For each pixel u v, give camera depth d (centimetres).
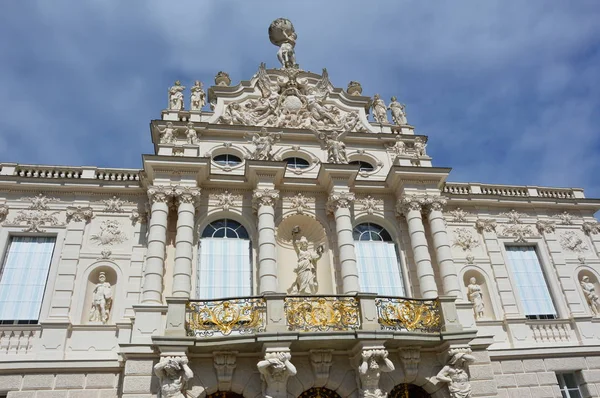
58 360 1747
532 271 2392
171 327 1652
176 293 1831
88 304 1950
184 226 1967
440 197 2247
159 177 2055
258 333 1628
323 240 2200
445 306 1856
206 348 1653
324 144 2475
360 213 2267
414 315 1834
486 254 2362
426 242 2152
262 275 1948
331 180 2192
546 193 2642
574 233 2519
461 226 2409
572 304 2300
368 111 2828
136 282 2000
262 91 2602
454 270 2094
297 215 2216
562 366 2094
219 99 2539
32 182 2109
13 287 1945
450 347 1789
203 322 1695
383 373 1781
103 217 2123
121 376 1770
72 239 2047
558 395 2030
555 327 2216
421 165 2380
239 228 2175
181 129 2362
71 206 2117
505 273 2322
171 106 2505
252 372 1705
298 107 2592
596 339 2206
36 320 1894
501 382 2006
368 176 2422
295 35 2945
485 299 2259
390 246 2256
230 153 2394
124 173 2259
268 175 2150
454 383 1775
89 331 1867
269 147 2284
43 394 1700
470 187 2536
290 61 2825
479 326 2142
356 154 2497
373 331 1691
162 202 2009
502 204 2497
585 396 2080
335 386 1752
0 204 2059
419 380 1809
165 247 1966
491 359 2038
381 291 2144
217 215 2153
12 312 1897
